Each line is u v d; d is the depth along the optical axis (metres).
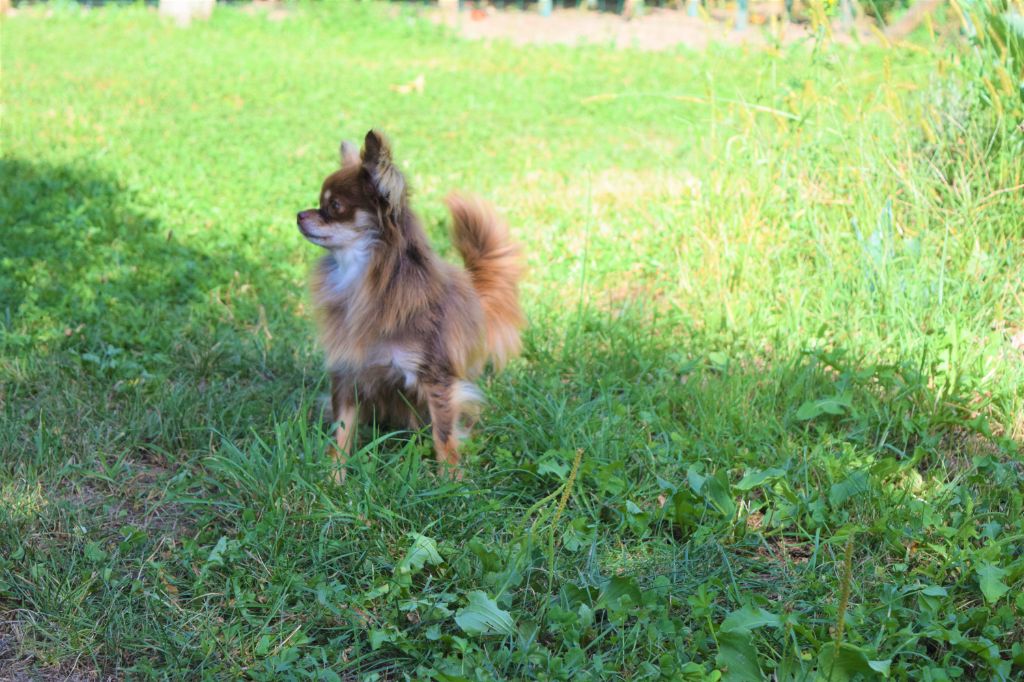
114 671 3.01
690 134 8.99
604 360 5.13
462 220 4.70
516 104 11.57
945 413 4.38
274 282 6.18
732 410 4.42
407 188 4.07
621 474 3.98
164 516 3.81
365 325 4.02
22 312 5.46
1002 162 5.58
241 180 8.27
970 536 3.54
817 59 6.53
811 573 3.34
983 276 5.36
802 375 4.71
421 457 4.33
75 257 6.27
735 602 3.25
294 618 3.24
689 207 6.69
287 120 10.45
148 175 8.18
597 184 8.30
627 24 17.08
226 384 4.95
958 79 6.17
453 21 17.30
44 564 3.38
